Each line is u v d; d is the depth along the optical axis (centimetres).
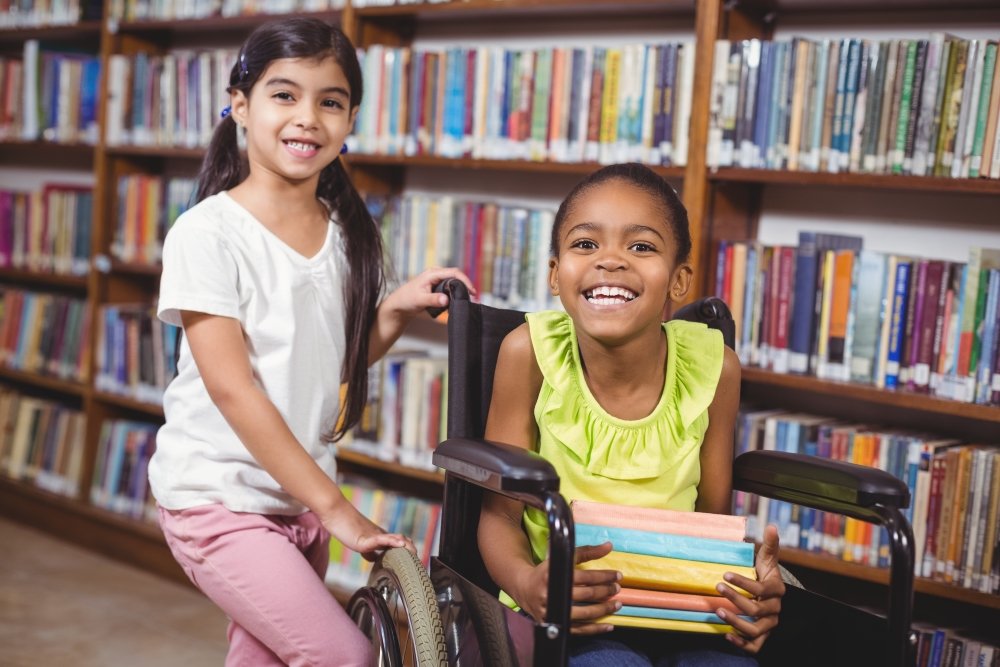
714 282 229
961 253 222
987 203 219
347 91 166
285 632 151
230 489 158
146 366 325
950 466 202
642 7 247
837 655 135
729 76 221
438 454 133
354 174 286
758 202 246
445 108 263
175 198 321
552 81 246
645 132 234
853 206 235
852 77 209
